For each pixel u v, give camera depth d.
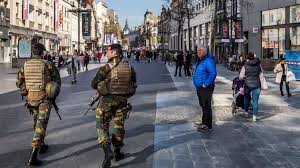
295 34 31.48
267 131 9.36
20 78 6.69
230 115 11.59
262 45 36.12
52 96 6.62
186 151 7.43
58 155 7.03
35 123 6.75
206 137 8.65
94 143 7.90
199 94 9.38
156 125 9.88
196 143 8.08
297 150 7.62
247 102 11.29
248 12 38.47
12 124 9.88
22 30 51.84
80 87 19.92
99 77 6.40
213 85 9.36
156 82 23.11
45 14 63.44
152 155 7.12
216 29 46.81
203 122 9.41
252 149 7.66
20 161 6.65
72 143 7.91
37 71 6.60
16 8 50.38
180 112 11.90
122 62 6.46
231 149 7.64
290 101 14.84
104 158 6.71
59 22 75.19
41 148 7.17
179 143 8.05
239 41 40.50
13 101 14.39
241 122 10.50
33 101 6.58
